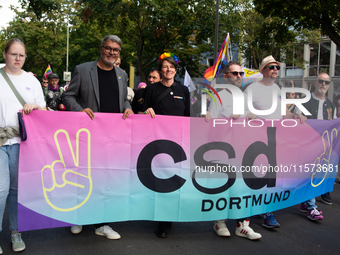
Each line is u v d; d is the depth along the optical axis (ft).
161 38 53.98
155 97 11.86
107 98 11.57
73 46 96.07
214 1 52.37
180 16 49.75
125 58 79.61
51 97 23.02
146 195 11.14
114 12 49.98
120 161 10.95
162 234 11.19
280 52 71.10
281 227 12.63
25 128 9.96
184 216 11.30
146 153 11.12
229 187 11.59
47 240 10.73
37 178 10.11
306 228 12.57
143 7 49.62
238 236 11.59
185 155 11.32
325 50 74.33
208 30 53.31
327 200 15.92
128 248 10.27
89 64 11.59
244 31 67.51
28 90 10.14
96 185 10.75
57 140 10.37
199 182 11.38
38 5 39.24
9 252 9.81
